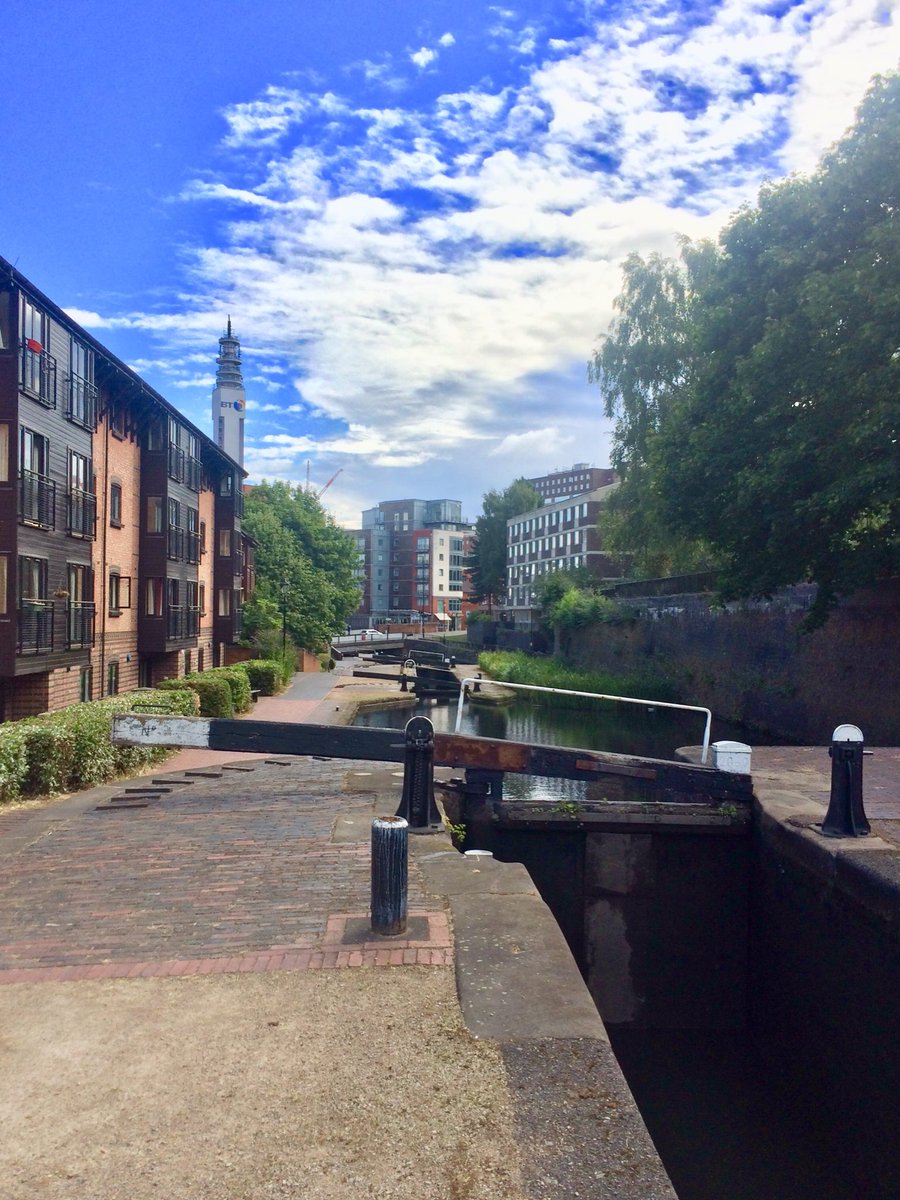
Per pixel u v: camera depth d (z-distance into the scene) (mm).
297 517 54375
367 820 8016
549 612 55750
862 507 15906
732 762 9219
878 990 6207
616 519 37562
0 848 7297
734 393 18938
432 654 49281
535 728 30969
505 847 9469
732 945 9320
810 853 7363
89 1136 3039
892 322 14727
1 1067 3533
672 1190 2752
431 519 134125
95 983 4367
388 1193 2734
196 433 29984
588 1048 3633
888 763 11125
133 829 7883
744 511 17844
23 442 17609
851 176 16141
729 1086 8219
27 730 9766
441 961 4570
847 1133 6730
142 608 26516
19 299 17250
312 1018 3932
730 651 29656
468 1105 3215
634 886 9406
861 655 20562
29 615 17891
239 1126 3096
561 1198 2715
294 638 49625
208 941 4945
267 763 11758
